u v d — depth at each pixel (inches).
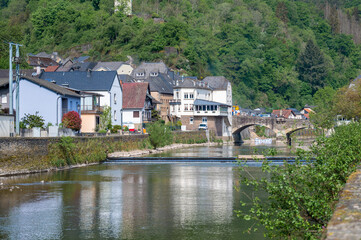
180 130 4579.2
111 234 1013.8
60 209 1245.1
